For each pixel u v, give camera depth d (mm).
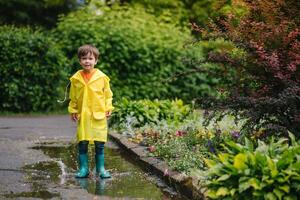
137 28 16703
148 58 16109
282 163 4547
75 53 16062
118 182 6598
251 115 6508
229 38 6824
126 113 10914
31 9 23703
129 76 16109
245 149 5020
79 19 16672
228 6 8711
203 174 5133
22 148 8938
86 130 6883
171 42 16656
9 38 14547
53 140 9938
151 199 5777
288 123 6531
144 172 7195
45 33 16484
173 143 7848
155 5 20422
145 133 9492
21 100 14766
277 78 6645
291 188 4473
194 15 20250
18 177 6738
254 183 4430
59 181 6590
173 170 6664
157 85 16172
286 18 6715
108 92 7121
